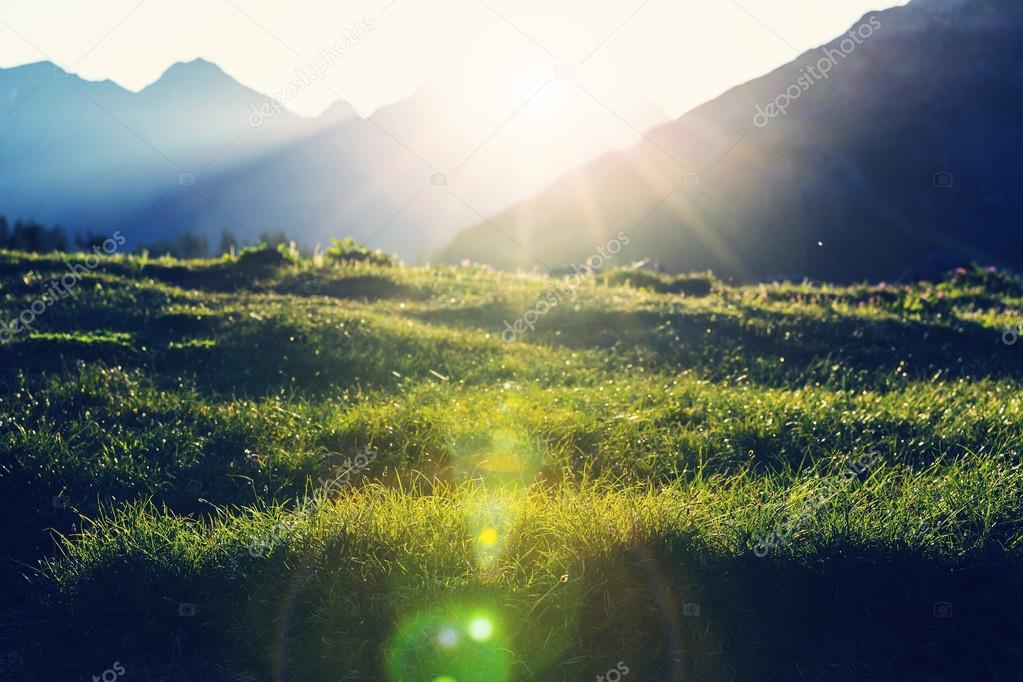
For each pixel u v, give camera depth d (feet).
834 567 18.79
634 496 22.04
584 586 17.83
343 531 19.62
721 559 18.89
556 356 44.57
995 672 17.35
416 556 18.72
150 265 63.05
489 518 19.98
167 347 40.70
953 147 357.82
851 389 38.14
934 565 18.86
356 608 17.33
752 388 38.32
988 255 317.01
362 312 51.29
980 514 20.92
